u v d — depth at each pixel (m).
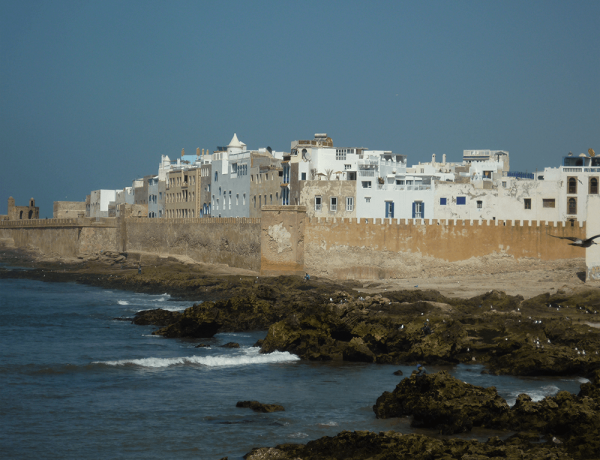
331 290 86.31
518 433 33.25
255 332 65.50
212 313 62.47
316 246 103.19
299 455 31.03
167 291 99.69
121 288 107.19
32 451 33.38
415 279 97.31
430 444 30.12
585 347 49.75
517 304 70.50
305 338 54.38
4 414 38.59
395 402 37.84
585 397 34.56
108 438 35.00
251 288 87.88
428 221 100.25
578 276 89.56
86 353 55.28
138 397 42.16
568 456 28.92
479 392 36.59
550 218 106.44
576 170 106.00
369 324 55.47
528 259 98.06
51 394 42.69
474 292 84.00
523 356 47.81
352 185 110.81
